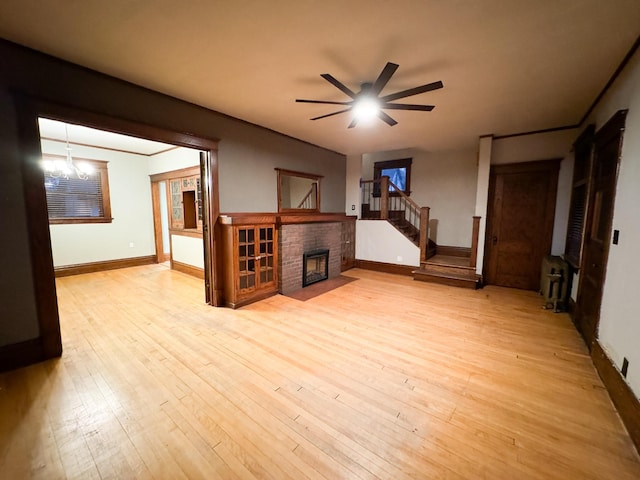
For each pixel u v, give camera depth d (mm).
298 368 2418
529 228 4727
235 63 2471
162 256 6887
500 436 1705
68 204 5457
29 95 2293
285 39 2111
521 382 2252
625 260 2119
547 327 3309
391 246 6086
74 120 2523
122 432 1705
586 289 3107
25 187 2355
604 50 2213
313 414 1876
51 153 5098
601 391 2150
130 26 1972
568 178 4328
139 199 6422
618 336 2102
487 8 1750
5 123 2240
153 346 2783
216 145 3721
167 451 1575
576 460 1540
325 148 5844
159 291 4586
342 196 6527
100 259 5898
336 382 2227
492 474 1451
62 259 5422
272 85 2910
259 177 4387
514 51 2244
